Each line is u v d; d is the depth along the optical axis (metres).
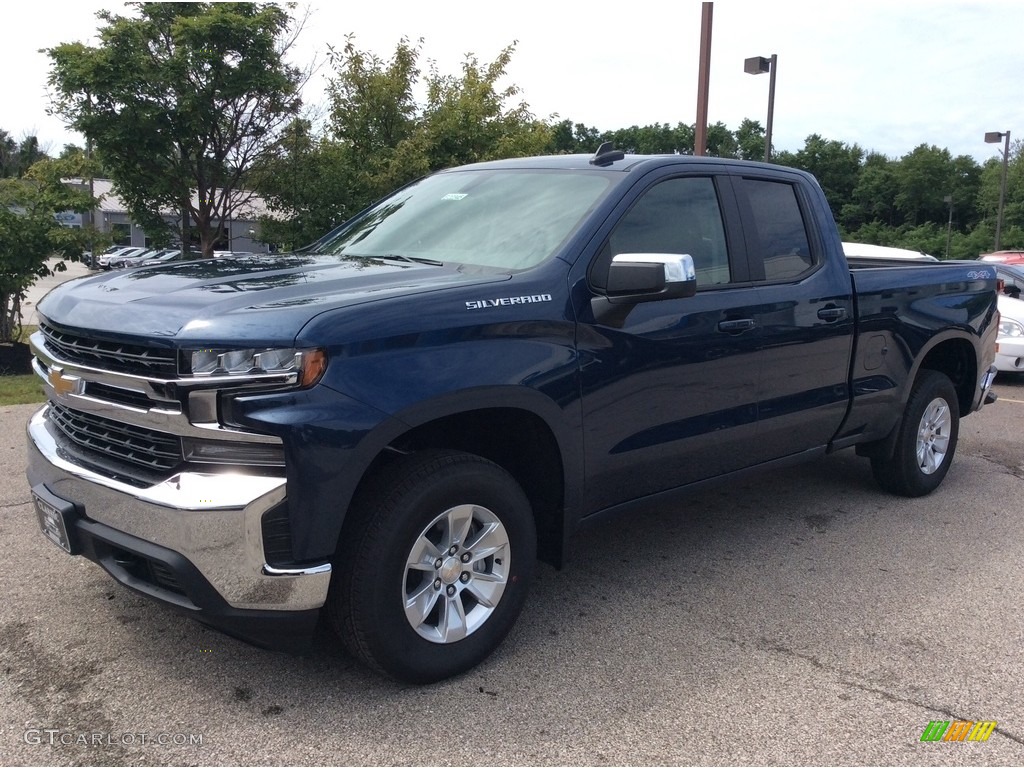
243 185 12.84
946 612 3.90
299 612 2.77
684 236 3.97
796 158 91.94
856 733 2.93
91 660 3.24
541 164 4.24
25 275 11.27
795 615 3.83
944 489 5.89
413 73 12.55
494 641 3.30
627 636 3.59
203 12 11.45
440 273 3.41
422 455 3.08
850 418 4.88
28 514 4.75
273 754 2.72
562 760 2.73
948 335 5.46
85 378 2.97
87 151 12.45
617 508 3.80
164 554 2.69
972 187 84.88
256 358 2.62
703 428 3.97
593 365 3.43
